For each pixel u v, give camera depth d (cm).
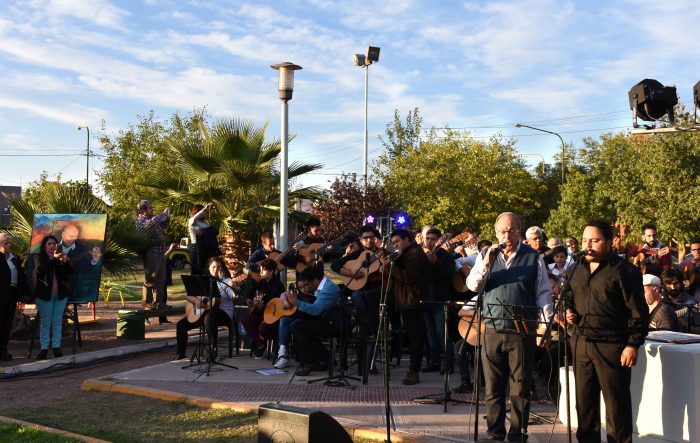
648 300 671
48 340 984
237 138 1480
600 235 486
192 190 1540
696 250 1020
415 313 785
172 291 2103
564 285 506
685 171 2395
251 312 979
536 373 853
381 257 798
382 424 609
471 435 575
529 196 4534
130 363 960
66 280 1002
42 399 741
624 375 483
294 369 879
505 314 543
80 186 1291
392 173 3994
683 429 501
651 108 909
